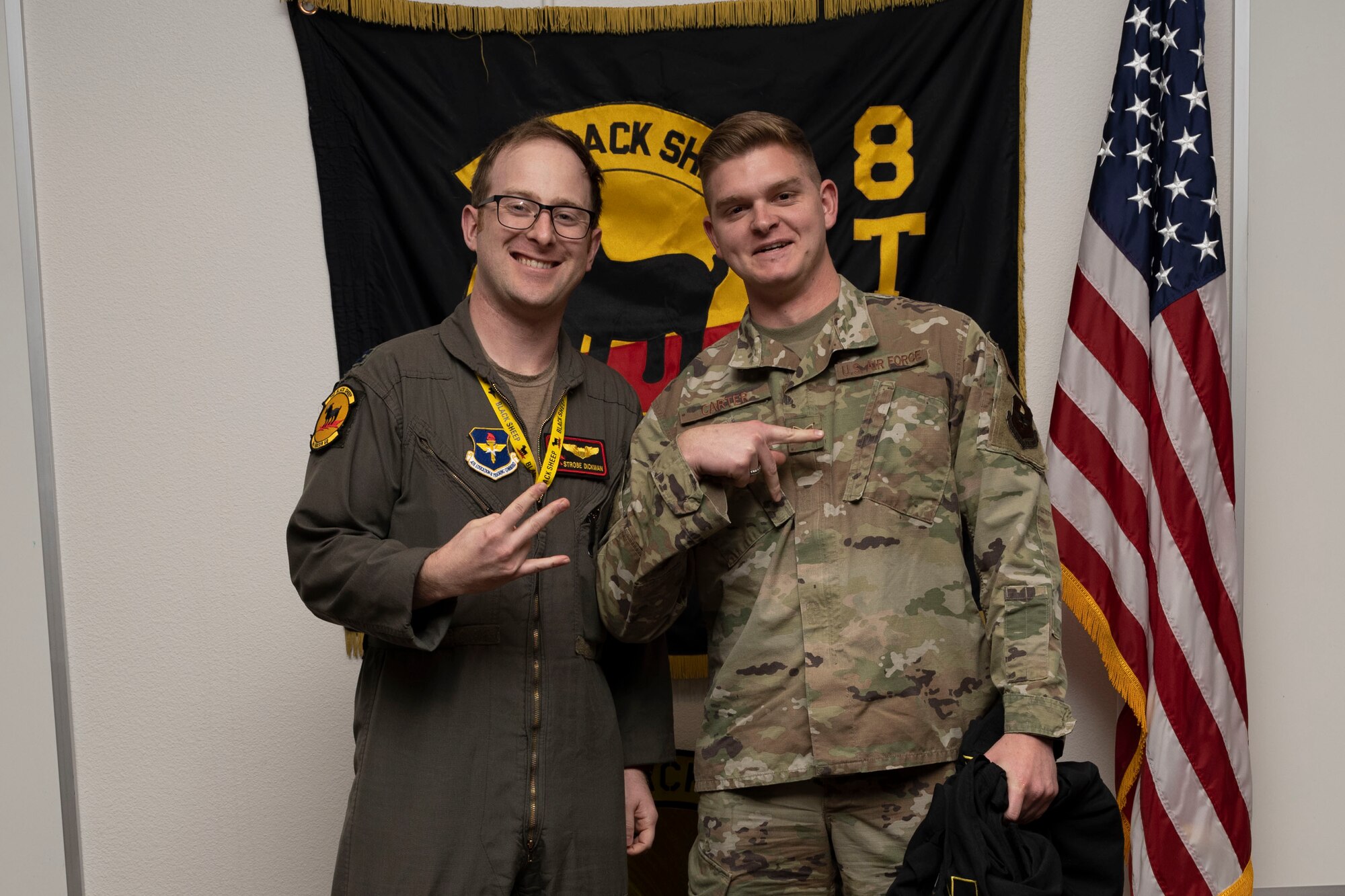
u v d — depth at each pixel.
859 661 1.37
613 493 1.47
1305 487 2.10
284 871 2.06
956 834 1.18
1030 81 2.11
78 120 2.06
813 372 1.46
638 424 1.56
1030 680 1.30
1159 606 1.86
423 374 1.39
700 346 2.08
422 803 1.28
